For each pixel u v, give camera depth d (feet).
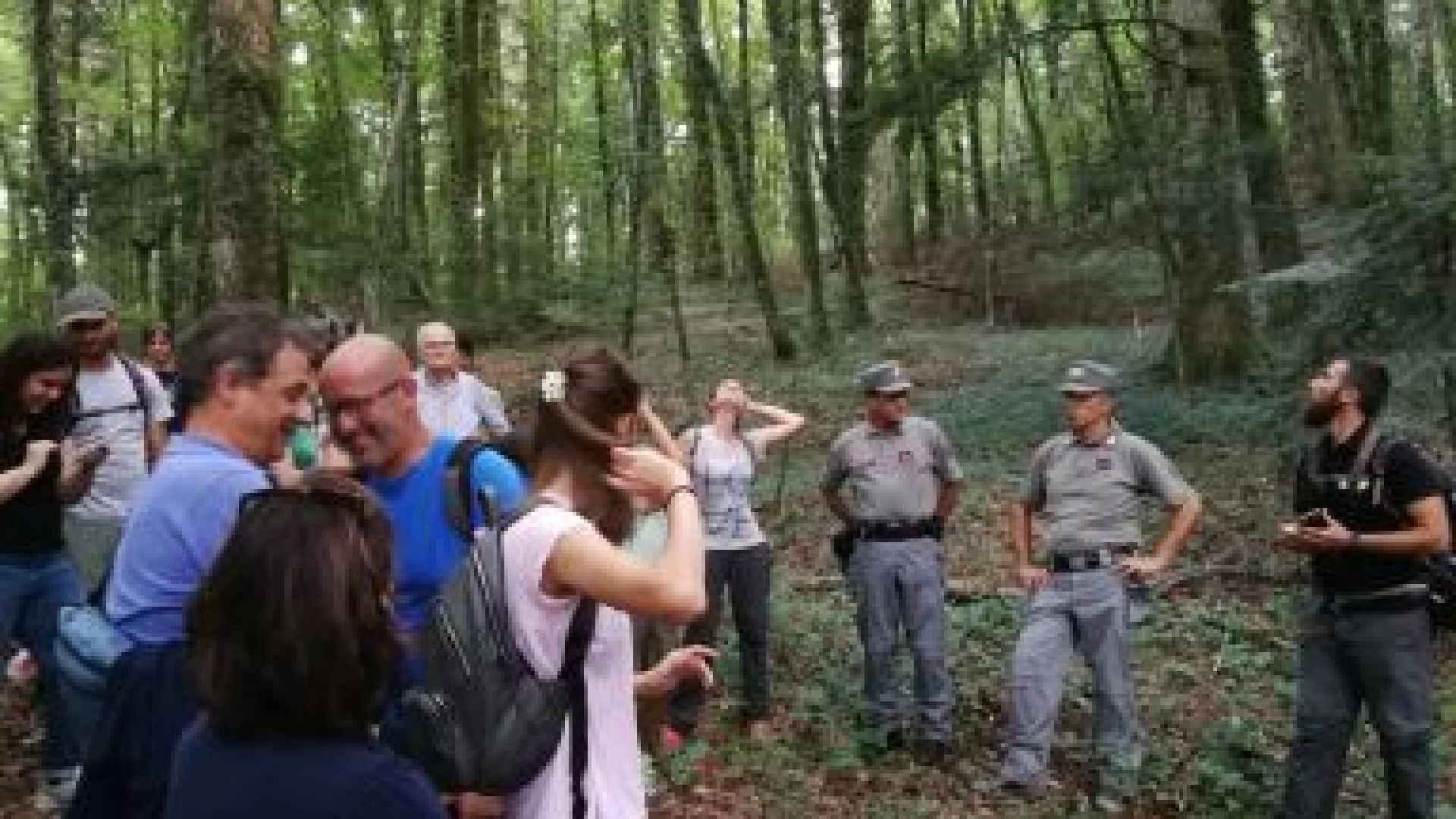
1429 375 31.42
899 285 88.33
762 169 137.39
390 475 11.89
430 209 118.52
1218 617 31.76
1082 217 53.06
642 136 69.51
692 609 9.00
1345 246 31.12
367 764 6.86
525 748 8.87
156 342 29.66
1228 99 46.55
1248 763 24.38
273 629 6.79
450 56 91.50
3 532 18.43
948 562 36.88
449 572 11.55
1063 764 25.16
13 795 19.83
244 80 31.37
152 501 10.27
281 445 10.96
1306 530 19.65
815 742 25.23
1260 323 49.26
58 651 10.31
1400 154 32.78
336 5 77.41
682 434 25.52
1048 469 24.56
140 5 78.23
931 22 108.58
